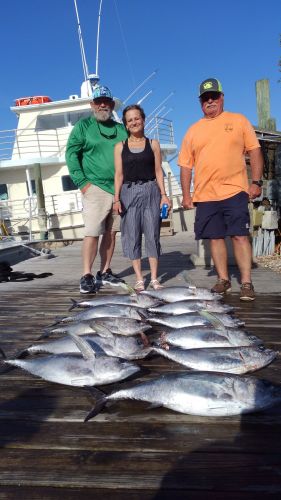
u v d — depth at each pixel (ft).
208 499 5.17
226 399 7.00
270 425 6.76
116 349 9.54
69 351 9.95
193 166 15.23
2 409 7.52
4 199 52.11
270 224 24.35
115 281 18.52
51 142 51.44
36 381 8.73
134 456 6.00
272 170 26.55
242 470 5.66
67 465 5.83
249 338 9.98
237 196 14.43
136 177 15.31
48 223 50.16
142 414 7.19
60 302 16.07
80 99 49.80
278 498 5.16
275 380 8.45
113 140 16.66
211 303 12.92
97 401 7.39
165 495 5.24
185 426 6.78
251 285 14.97
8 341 11.48
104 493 5.30
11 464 5.87
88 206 16.89
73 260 29.53
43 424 6.96
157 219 15.87
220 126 14.24
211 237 15.28
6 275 21.99
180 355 8.90
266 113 27.58
